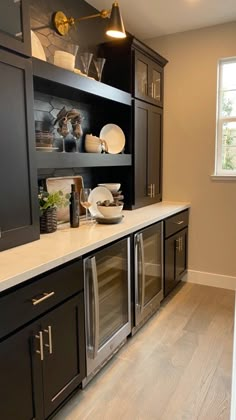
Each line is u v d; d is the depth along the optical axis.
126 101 2.70
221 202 3.29
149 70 3.03
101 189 2.62
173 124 3.41
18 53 1.63
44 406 1.52
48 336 1.51
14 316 1.33
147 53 2.93
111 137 2.82
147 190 3.19
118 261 2.15
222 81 3.21
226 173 3.29
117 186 2.72
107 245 2.00
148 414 1.70
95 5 2.65
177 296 3.15
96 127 2.83
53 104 2.34
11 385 1.33
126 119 2.85
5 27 1.55
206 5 2.68
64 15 2.34
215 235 3.35
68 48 2.28
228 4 2.66
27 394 1.42
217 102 3.20
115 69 2.82
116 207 2.33
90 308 1.82
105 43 2.82
